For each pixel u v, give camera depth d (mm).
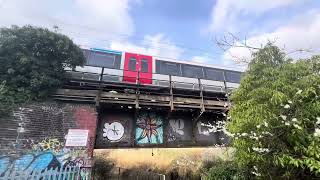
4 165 8820
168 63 15930
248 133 5500
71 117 11102
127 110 14062
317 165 4562
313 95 5230
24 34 11500
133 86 14227
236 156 6180
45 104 10883
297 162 4738
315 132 4730
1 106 9656
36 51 11859
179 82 15414
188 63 16562
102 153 12125
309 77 5273
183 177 11906
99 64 14164
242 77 6980
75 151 10375
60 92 11664
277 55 6770
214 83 16547
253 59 6957
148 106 13594
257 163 5828
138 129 13977
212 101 14766
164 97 13938
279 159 4930
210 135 15406
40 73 11398
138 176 12125
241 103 6156
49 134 10242
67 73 12945
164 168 12461
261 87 5742
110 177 11664
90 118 11445
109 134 13234
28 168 9188
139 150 12766
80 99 11914
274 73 5984
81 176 9695
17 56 11094
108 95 12633
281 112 5273
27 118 10086
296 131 4977
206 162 11969
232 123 6031
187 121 15367
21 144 9477
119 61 14703
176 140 14617
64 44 12078
